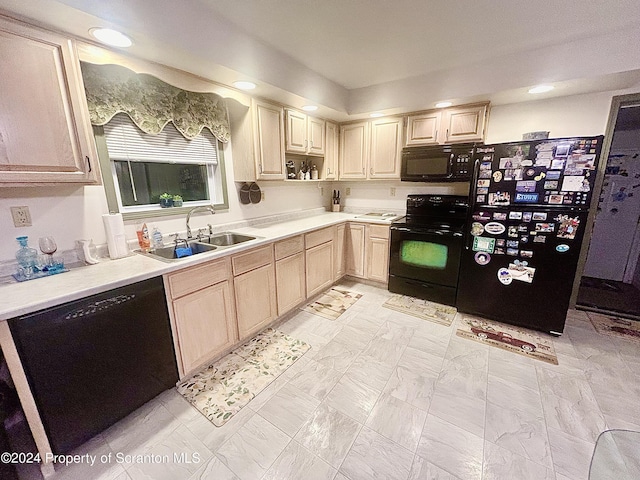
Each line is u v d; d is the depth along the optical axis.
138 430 1.52
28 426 1.20
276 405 1.68
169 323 1.69
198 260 1.78
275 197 3.17
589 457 1.35
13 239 1.48
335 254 3.34
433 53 2.27
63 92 1.35
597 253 3.73
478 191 2.45
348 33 1.95
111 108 1.70
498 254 2.47
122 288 1.44
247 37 1.95
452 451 1.39
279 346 2.26
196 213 2.38
